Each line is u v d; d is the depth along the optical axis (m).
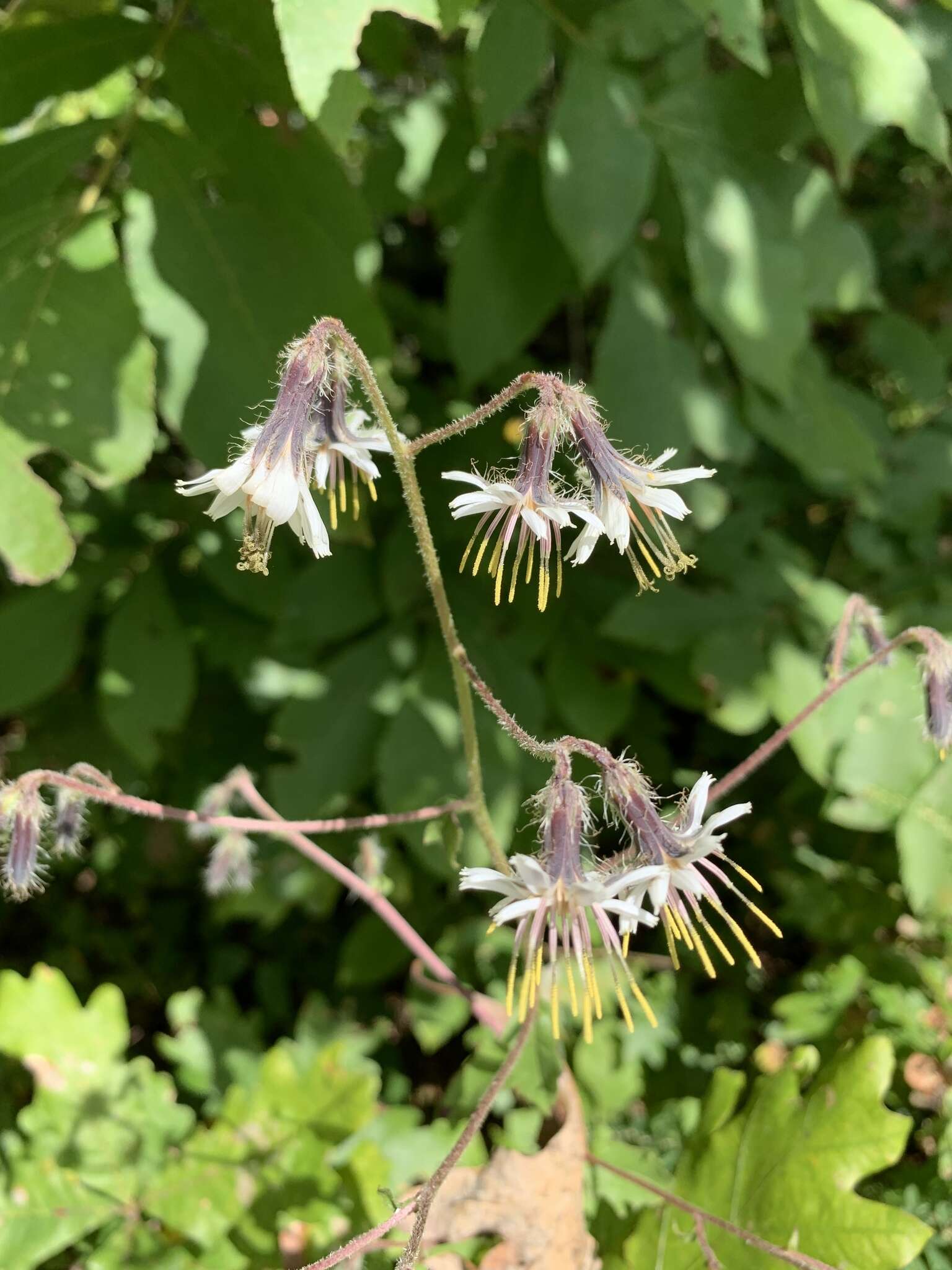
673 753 0.27
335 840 0.24
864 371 0.28
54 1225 0.17
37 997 0.18
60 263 0.16
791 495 0.25
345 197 0.18
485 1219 0.15
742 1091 0.20
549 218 0.21
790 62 0.18
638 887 0.12
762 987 0.22
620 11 0.17
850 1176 0.15
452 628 0.14
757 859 0.24
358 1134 0.19
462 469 0.23
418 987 0.21
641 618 0.21
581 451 0.12
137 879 0.28
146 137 0.17
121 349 0.15
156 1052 0.27
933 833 0.19
